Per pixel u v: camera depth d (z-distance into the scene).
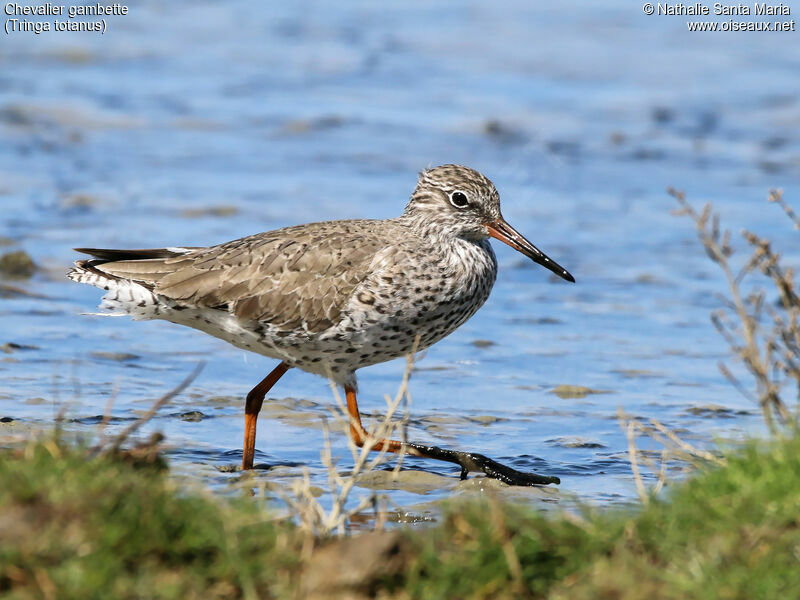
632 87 29.84
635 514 8.39
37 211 20.28
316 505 8.51
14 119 25.55
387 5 37.19
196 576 7.28
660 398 13.74
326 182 22.81
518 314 17.09
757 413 13.12
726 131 27.02
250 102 28.22
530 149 25.39
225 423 12.61
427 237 12.61
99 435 9.13
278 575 7.45
